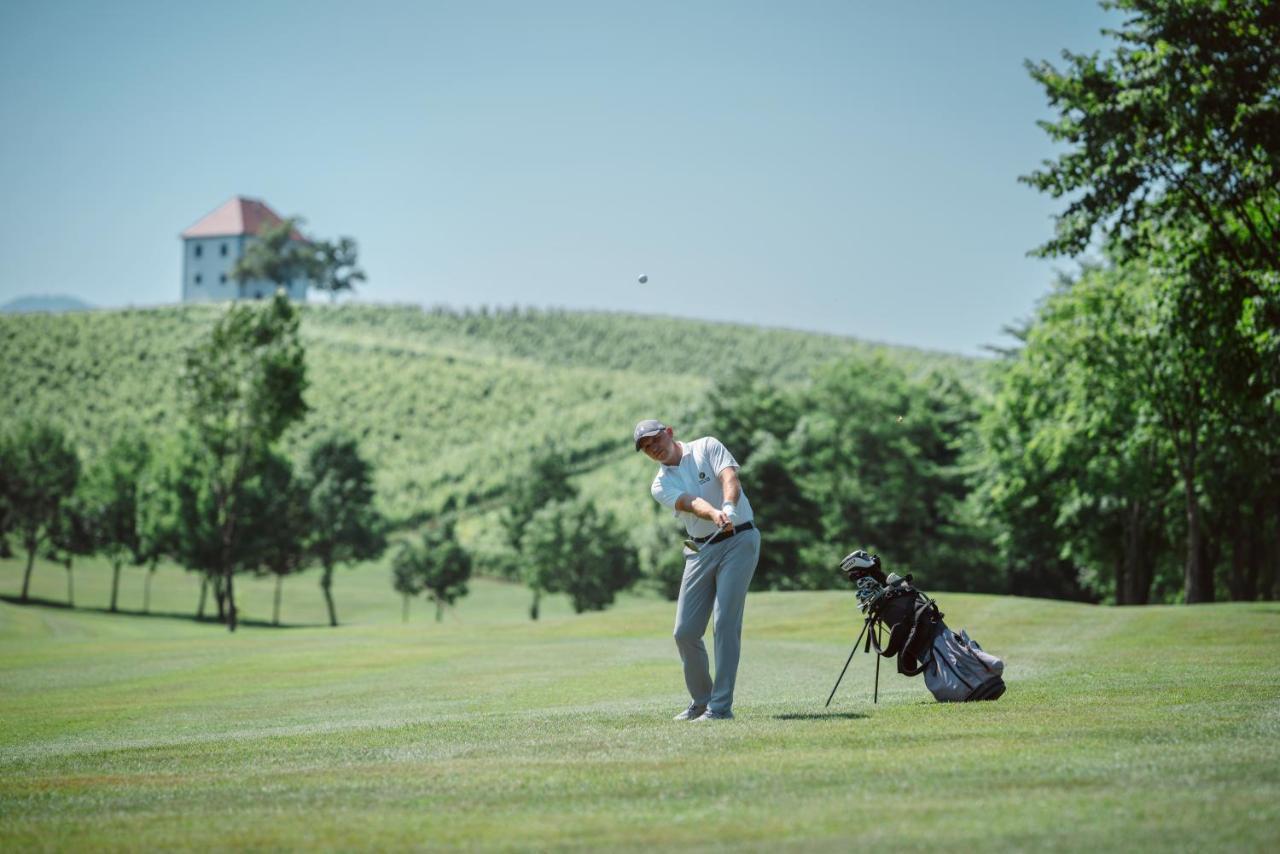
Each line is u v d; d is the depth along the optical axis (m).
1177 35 24.11
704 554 10.09
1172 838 4.80
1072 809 5.41
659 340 186.25
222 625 82.19
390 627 34.56
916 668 10.65
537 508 96.88
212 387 59.97
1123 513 47.75
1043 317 45.16
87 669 23.34
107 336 157.62
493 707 13.63
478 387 147.75
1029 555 54.53
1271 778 5.99
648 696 14.16
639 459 118.69
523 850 5.16
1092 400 42.59
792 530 67.06
